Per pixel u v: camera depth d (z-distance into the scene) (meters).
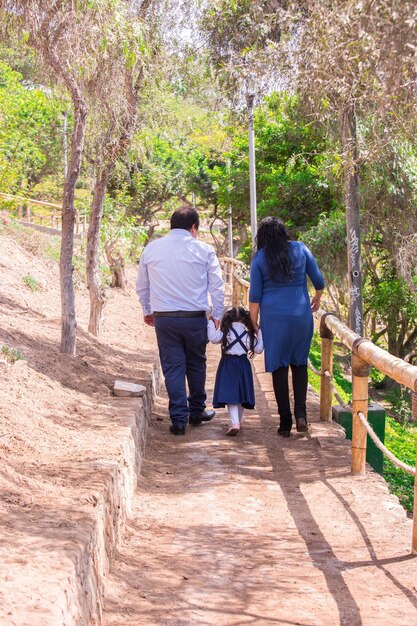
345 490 6.26
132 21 8.01
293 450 7.49
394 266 25.55
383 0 4.08
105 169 11.02
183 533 5.34
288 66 5.66
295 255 7.56
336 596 4.29
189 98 11.16
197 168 44.28
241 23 8.31
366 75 4.85
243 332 7.90
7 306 12.02
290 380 11.16
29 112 28.55
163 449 7.58
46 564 3.26
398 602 4.19
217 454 7.32
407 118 5.32
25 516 3.87
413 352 29.81
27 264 16.56
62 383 7.47
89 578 3.58
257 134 24.70
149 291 8.08
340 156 6.95
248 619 3.98
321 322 8.37
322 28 4.77
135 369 9.82
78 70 7.84
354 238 8.84
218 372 7.95
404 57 4.15
